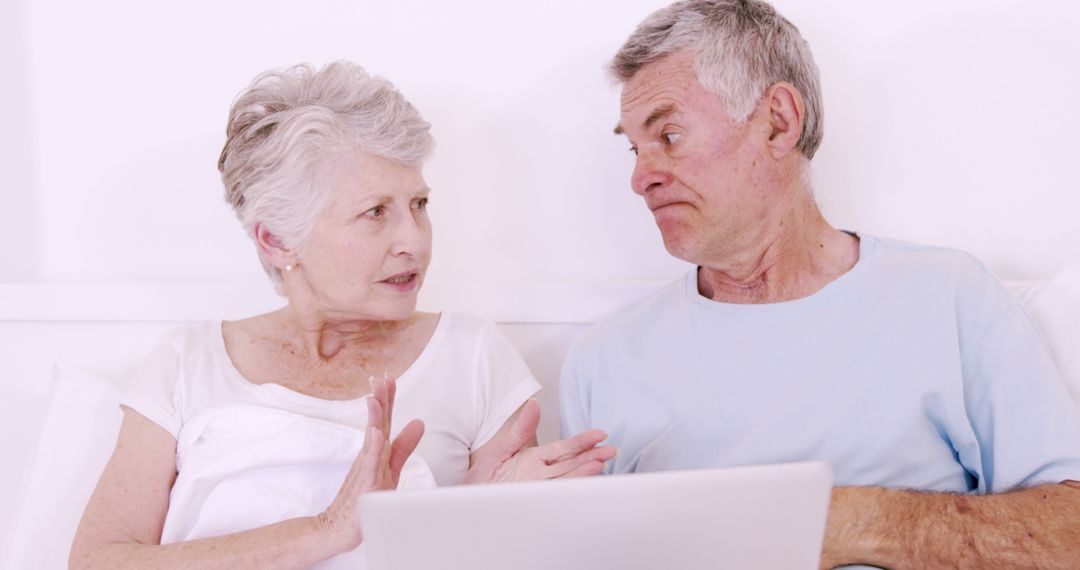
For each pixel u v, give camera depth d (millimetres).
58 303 1482
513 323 1431
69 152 1631
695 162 1194
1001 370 1125
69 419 1340
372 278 1193
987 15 1415
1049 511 1015
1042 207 1430
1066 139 1415
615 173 1515
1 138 1637
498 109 1541
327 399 1235
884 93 1447
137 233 1631
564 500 673
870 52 1444
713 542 693
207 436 1164
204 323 1360
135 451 1200
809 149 1238
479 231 1563
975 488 1193
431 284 1442
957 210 1450
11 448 1490
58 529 1268
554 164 1533
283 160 1168
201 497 1142
